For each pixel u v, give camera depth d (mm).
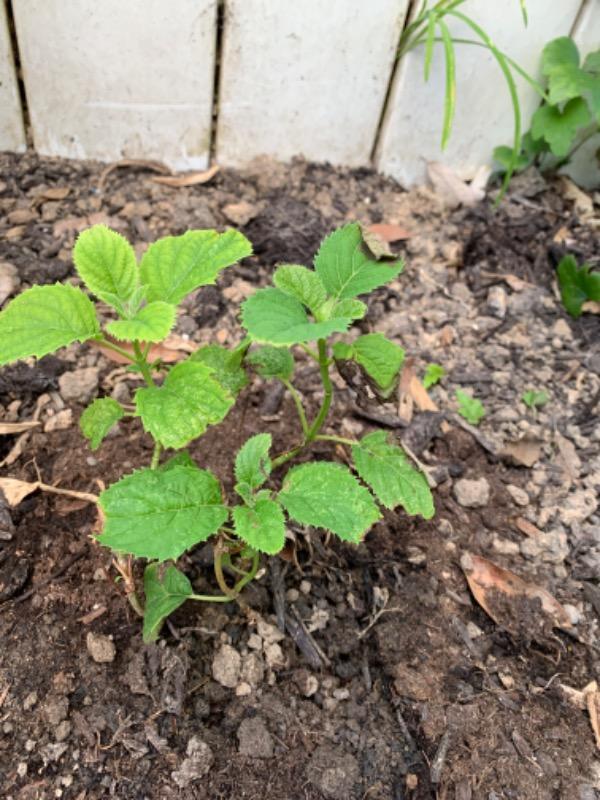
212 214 502
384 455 319
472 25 460
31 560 329
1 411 384
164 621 318
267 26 469
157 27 460
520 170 566
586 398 445
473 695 316
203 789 280
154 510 251
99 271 271
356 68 497
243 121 519
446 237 522
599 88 492
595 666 334
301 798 281
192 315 444
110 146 518
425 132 535
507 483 398
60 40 458
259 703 304
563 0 487
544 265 518
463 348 463
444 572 354
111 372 408
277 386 412
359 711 307
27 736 285
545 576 363
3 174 500
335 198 529
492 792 289
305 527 350
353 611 336
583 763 302
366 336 296
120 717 292
